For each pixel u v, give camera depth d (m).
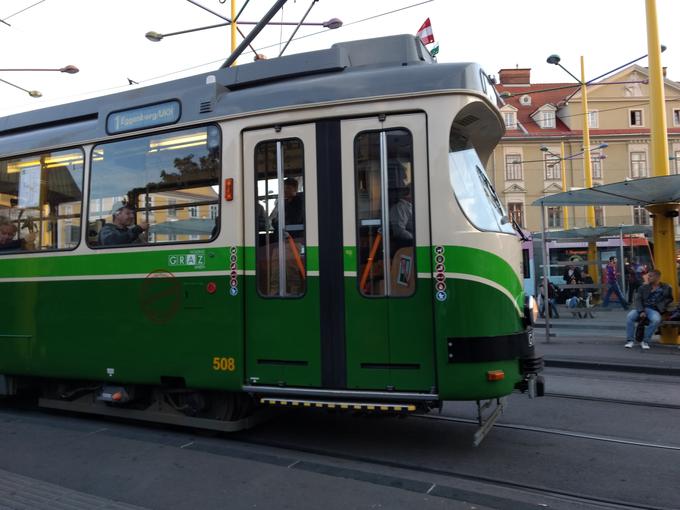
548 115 46.31
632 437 5.76
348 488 4.42
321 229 5.07
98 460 5.09
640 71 45.66
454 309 4.71
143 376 5.72
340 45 5.41
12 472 4.80
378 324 4.89
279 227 5.22
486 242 4.83
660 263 11.70
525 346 5.01
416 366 4.79
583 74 24.33
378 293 4.91
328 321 5.02
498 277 4.86
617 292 19.36
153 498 4.24
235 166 5.36
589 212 29.09
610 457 5.17
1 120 7.10
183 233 5.61
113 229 5.99
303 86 5.21
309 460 5.08
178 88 5.79
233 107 5.43
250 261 5.29
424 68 4.97
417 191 4.85
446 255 4.74
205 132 5.56
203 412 5.73
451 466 4.95
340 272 5.00
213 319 5.39
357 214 5.00
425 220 4.82
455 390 4.68
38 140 6.59
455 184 4.85
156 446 5.50
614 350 11.04
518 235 5.54
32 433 6.00
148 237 5.79
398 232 4.89
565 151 45.00
